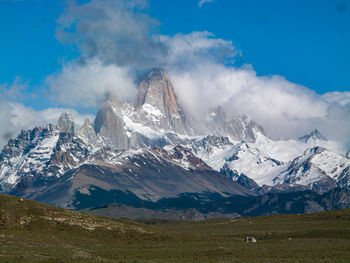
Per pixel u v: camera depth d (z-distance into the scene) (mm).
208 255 168625
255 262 147500
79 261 144250
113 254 170750
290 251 172875
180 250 181000
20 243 174625
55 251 164375
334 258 153500
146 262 148375
